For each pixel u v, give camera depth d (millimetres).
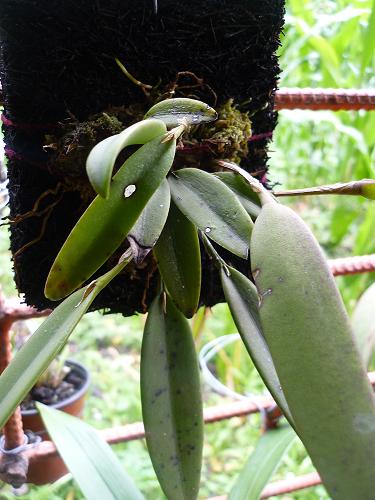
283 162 1032
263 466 365
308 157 1020
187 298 279
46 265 316
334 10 910
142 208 241
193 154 303
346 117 851
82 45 281
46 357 228
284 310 212
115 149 203
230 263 331
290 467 762
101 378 965
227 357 932
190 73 295
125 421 865
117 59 286
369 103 393
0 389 230
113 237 242
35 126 296
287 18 717
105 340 1100
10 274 952
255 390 866
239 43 300
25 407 542
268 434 399
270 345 210
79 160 289
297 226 230
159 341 293
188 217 261
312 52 885
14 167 307
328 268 220
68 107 292
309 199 1146
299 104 388
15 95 288
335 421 198
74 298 249
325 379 202
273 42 307
